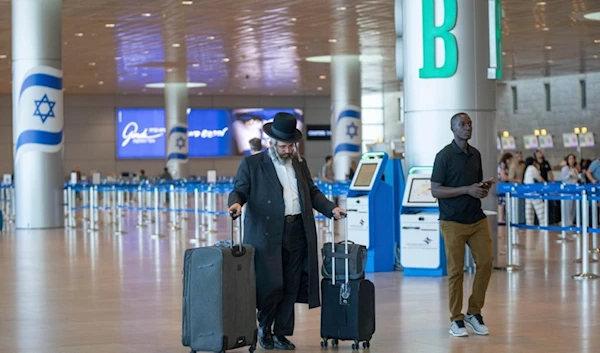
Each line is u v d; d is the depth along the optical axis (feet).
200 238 66.03
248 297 23.67
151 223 83.61
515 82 152.05
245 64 124.36
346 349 25.00
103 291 37.42
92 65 122.83
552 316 29.86
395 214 44.04
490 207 42.50
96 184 81.82
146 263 48.21
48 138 75.25
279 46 105.29
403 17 42.96
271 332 25.35
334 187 62.59
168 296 35.76
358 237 43.19
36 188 75.46
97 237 67.05
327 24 87.86
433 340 26.11
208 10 78.89
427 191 41.39
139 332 28.04
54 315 31.53
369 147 119.34
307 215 24.71
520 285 37.42
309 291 24.63
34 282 40.63
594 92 138.62
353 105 118.32
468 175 26.61
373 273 42.42
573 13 82.12
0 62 117.91
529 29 92.07
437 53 41.73
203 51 109.19
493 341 25.81
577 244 51.60
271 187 24.54
